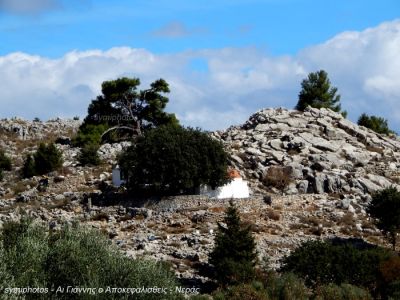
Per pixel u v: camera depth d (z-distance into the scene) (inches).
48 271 4101.9
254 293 5128.0
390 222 6998.0
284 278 5502.0
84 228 4493.1
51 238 4426.7
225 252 5753.0
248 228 5935.0
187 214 7445.9
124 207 7760.8
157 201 7731.3
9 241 4288.9
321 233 7214.6
